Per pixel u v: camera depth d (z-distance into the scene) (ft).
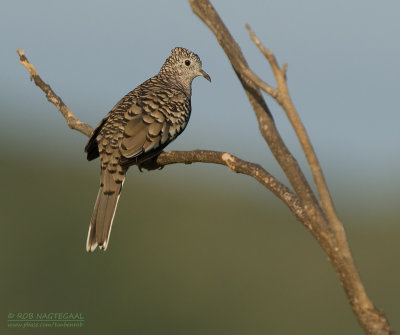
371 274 134.82
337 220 24.06
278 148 26.94
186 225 143.33
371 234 151.12
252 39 24.57
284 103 24.47
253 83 27.86
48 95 54.44
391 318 122.83
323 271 131.75
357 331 113.50
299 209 28.68
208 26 27.20
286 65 24.47
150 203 153.89
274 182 30.27
